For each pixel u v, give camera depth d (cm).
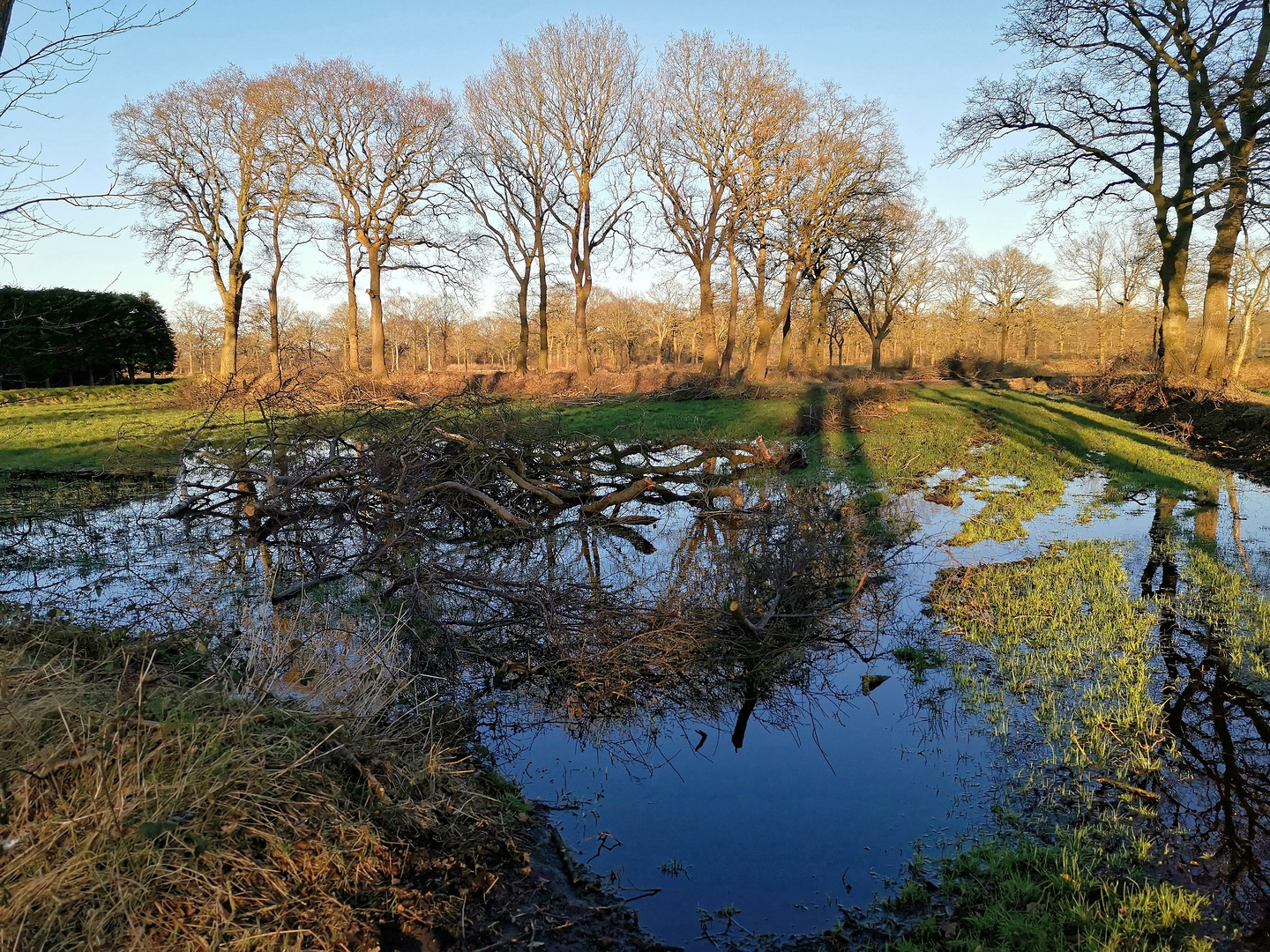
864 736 586
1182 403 2320
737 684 678
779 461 1661
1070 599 828
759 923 393
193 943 305
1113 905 387
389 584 863
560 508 1312
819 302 4194
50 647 497
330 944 328
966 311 6331
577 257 4003
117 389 3278
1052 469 1672
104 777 345
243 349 3672
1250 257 3331
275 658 528
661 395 3052
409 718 559
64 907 301
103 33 564
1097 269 5412
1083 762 522
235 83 3391
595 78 3759
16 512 1288
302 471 1162
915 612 838
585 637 684
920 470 1658
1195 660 677
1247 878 404
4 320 751
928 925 382
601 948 368
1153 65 2597
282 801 379
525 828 464
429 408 1243
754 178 3334
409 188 3806
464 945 360
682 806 499
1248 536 1101
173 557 1042
